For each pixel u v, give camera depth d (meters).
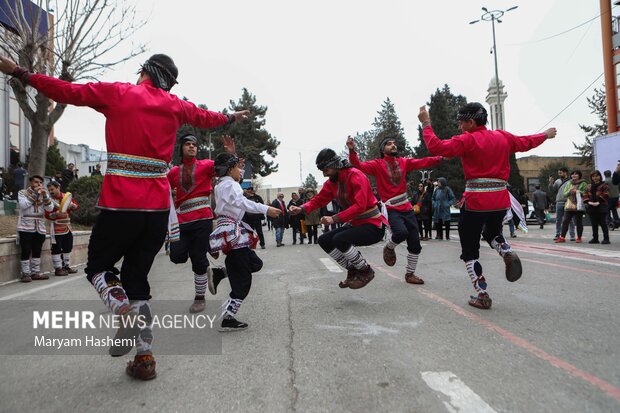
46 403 2.49
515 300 4.56
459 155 4.23
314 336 3.57
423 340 3.35
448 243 11.82
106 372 2.97
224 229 3.92
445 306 4.42
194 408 2.36
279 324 4.00
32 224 7.33
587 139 37.34
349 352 3.15
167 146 2.91
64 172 15.77
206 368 2.95
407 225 5.79
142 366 2.78
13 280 7.29
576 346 3.09
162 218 2.90
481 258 8.03
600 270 6.11
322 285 5.91
